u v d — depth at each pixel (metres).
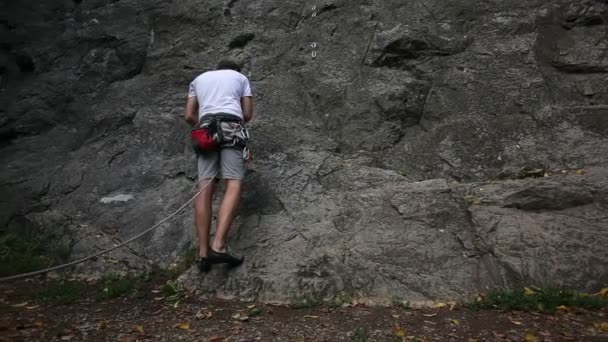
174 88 6.79
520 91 6.05
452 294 4.27
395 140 5.98
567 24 6.67
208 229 4.60
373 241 4.68
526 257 4.48
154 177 5.89
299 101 6.40
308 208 5.09
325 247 4.69
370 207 4.96
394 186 5.16
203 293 4.41
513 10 6.68
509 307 4.04
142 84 6.95
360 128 6.05
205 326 3.80
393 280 4.38
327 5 7.04
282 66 6.73
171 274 4.84
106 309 4.16
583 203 4.95
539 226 4.73
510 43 6.42
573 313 3.94
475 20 6.71
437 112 6.16
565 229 4.69
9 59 8.05
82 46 7.67
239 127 4.70
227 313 4.05
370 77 6.41
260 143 5.80
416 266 4.49
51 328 3.78
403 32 6.52
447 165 5.70
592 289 4.29
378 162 5.79
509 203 4.98
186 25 7.29
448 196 4.96
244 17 7.18
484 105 6.05
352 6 6.99
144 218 5.48
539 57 6.32
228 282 4.46
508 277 4.38
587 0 6.68
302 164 5.54
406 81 6.30
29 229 5.65
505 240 4.62
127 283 4.61
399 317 3.95
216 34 7.13
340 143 6.02
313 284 4.36
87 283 4.81
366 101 6.21
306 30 6.96
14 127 7.08
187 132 6.23
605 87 6.14
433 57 6.53
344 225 4.86
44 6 8.37
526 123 5.82
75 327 3.79
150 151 6.19
